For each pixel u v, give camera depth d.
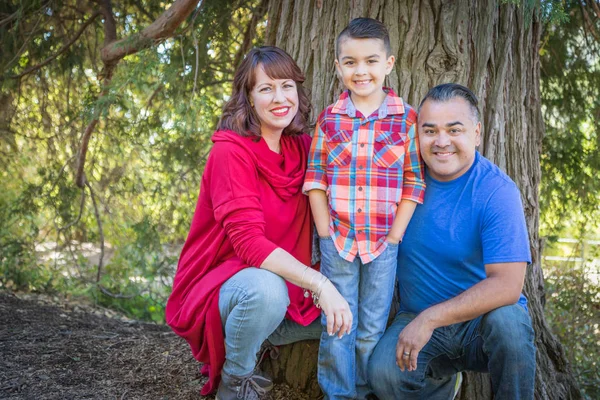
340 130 2.33
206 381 2.70
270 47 2.39
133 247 5.34
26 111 5.73
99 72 5.11
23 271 5.38
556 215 4.78
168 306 2.50
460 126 2.19
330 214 2.36
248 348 2.25
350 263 2.34
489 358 2.18
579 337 4.39
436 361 2.42
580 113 4.58
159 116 4.93
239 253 2.25
